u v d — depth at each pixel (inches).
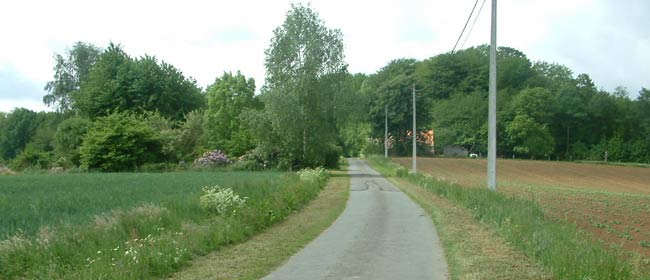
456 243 485.1
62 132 2486.5
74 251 407.2
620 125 3782.0
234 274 371.6
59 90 3435.0
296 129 1968.5
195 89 3233.3
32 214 598.5
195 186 1048.2
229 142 2410.2
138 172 2001.7
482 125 4047.7
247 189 864.9
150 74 2908.5
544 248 403.2
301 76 1968.5
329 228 606.2
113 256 386.0
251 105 2930.6
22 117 3885.3
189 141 2496.3
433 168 2807.6
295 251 458.9
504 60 4340.6
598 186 1916.8
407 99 3944.4
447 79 4471.0
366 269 382.3
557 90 4035.4
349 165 2970.0
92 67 3255.4
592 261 345.7
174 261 387.5
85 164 2156.7
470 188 947.3
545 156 3826.3
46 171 2193.7
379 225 631.8
